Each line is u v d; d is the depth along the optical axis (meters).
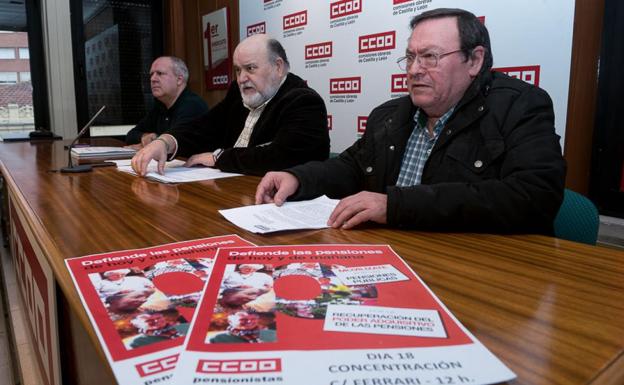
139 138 3.03
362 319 0.46
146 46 4.25
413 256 0.70
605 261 0.68
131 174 1.54
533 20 1.80
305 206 1.04
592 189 1.72
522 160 1.01
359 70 2.62
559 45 1.73
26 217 0.97
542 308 0.51
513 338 0.44
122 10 4.09
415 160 1.33
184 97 2.91
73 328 0.65
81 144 2.78
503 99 1.13
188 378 0.35
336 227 0.87
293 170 1.16
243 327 0.44
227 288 0.54
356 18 2.60
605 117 1.65
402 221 0.86
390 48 2.43
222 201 1.10
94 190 1.24
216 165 1.66
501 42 1.91
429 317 0.47
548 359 0.40
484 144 1.13
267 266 0.61
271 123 1.93
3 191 2.65
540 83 1.80
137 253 0.68
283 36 3.15
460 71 1.18
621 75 1.60
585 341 0.43
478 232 0.88
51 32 3.80
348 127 2.74
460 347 0.40
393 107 1.41
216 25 3.82
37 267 0.87
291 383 0.35
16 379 1.36
